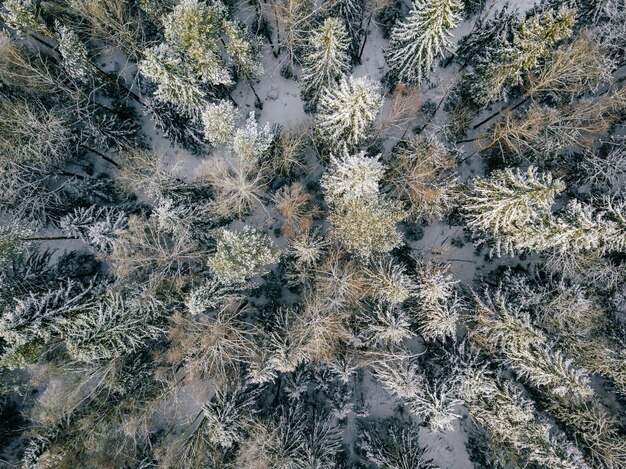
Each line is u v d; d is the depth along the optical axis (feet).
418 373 73.61
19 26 68.39
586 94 78.23
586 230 63.21
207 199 76.48
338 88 72.69
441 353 75.25
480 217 68.39
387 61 79.46
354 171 60.70
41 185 76.18
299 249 71.05
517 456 71.77
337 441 76.79
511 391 69.46
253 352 70.28
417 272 72.43
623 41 71.61
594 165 73.46
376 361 71.00
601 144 76.95
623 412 76.79
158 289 70.44
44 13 73.77
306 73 75.41
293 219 76.28
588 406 72.43
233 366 70.85
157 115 76.02
